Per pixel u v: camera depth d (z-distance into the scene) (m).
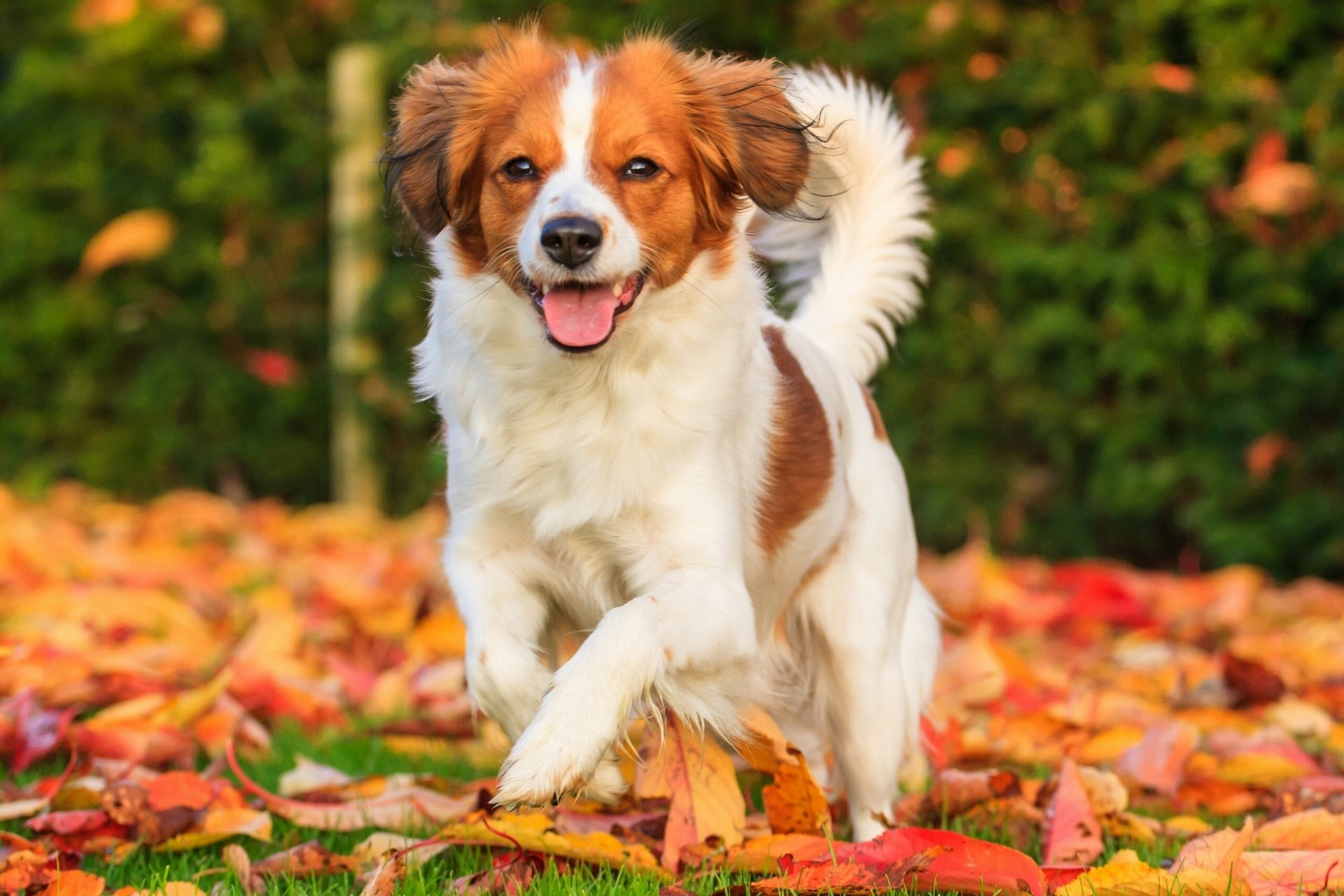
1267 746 5.02
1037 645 7.54
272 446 11.91
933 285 9.68
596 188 3.93
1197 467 9.38
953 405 9.78
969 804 4.44
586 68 4.16
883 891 3.43
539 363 4.02
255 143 11.70
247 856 3.86
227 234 11.82
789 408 4.51
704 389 4.07
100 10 11.85
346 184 11.07
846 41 9.75
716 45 9.96
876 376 9.88
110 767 4.64
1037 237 9.41
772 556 4.44
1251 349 9.35
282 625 6.34
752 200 4.25
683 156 4.09
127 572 8.05
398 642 7.01
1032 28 9.46
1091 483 9.83
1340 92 8.94
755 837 4.01
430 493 11.06
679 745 3.93
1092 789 4.34
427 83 4.38
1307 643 7.03
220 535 10.10
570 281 3.87
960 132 9.63
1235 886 3.41
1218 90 9.12
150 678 5.73
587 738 3.60
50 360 11.98
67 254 11.84
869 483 4.84
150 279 11.85
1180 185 9.26
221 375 11.73
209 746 5.08
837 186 5.35
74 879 3.49
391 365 11.01
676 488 4.04
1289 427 9.32
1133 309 9.34
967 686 5.96
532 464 4.10
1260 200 8.86
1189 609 8.20
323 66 12.05
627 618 3.78
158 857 4.01
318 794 4.44
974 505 9.86
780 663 4.74
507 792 3.53
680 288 4.07
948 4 9.50
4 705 5.24
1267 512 9.43
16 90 11.85
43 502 11.19
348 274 11.05
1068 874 3.50
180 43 11.90
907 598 4.97
